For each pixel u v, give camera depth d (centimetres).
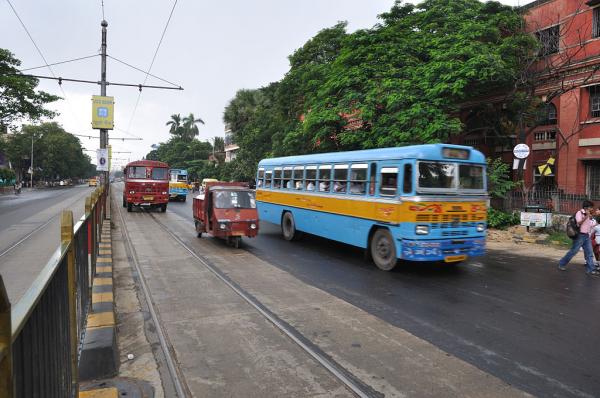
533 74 1811
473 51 1694
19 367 165
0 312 137
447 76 1670
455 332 582
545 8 1998
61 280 274
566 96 1917
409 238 900
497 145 2302
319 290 794
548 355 507
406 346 530
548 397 408
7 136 6900
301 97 2905
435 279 902
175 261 1042
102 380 430
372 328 593
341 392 415
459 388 424
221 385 427
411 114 1675
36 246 1206
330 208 1193
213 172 6369
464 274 959
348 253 1198
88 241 549
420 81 1791
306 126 2142
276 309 672
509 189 1812
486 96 2128
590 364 483
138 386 418
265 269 968
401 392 415
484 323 621
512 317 651
